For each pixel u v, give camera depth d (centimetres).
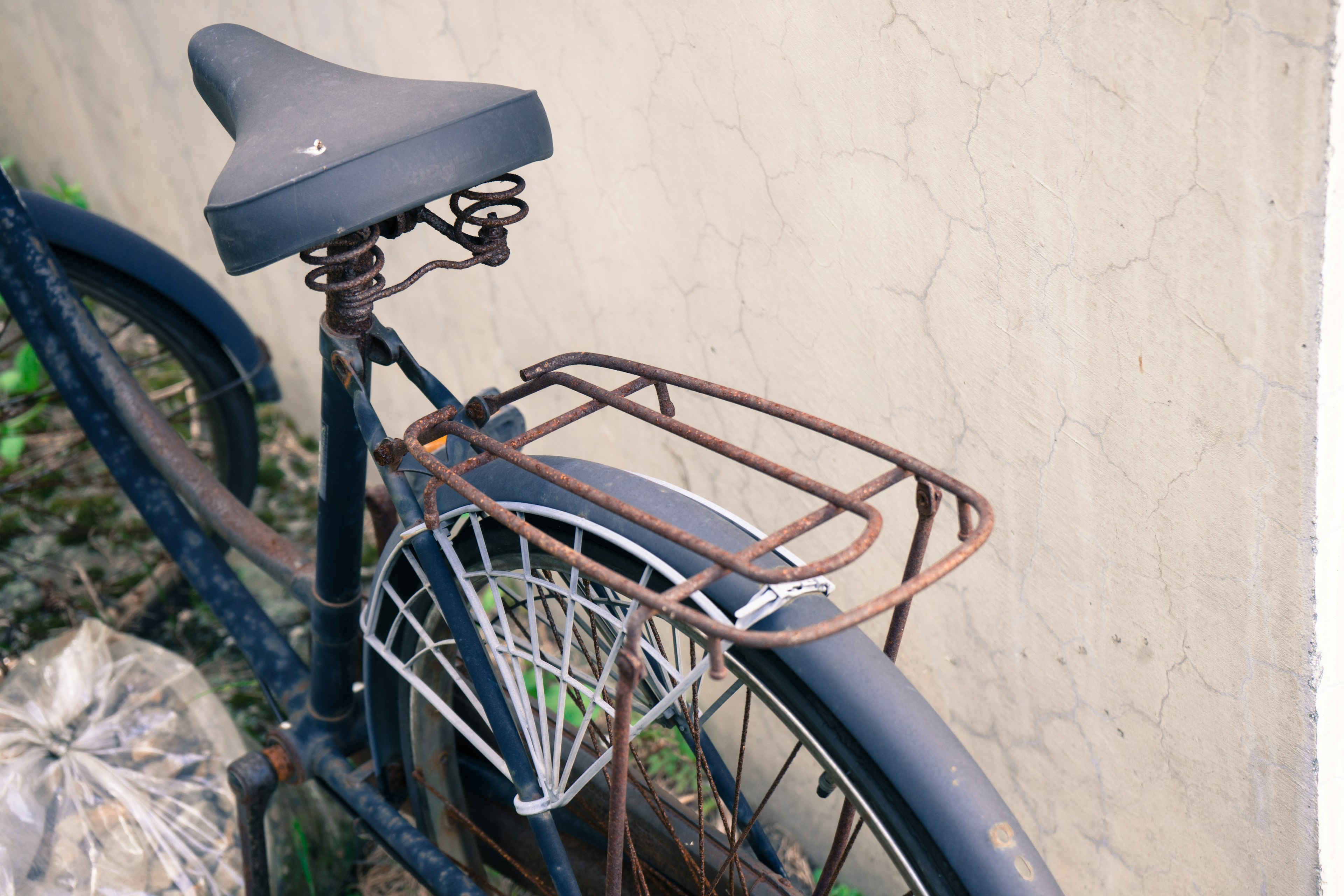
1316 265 90
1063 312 113
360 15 199
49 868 156
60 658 182
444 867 132
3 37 336
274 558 154
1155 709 123
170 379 308
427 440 103
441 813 144
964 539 85
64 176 356
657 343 173
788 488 160
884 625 155
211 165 277
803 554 163
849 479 150
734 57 138
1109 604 122
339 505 129
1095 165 104
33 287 162
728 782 126
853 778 91
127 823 162
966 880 85
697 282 160
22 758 165
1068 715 134
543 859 133
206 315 214
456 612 111
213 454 238
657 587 97
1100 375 112
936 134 118
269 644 160
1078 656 129
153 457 164
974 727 150
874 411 142
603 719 161
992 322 121
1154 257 103
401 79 102
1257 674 110
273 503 274
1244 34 89
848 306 138
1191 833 125
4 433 250
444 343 225
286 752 150
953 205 120
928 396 133
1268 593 105
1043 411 120
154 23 263
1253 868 120
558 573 122
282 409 306
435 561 111
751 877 117
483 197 103
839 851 105
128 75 285
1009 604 135
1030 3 104
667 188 157
